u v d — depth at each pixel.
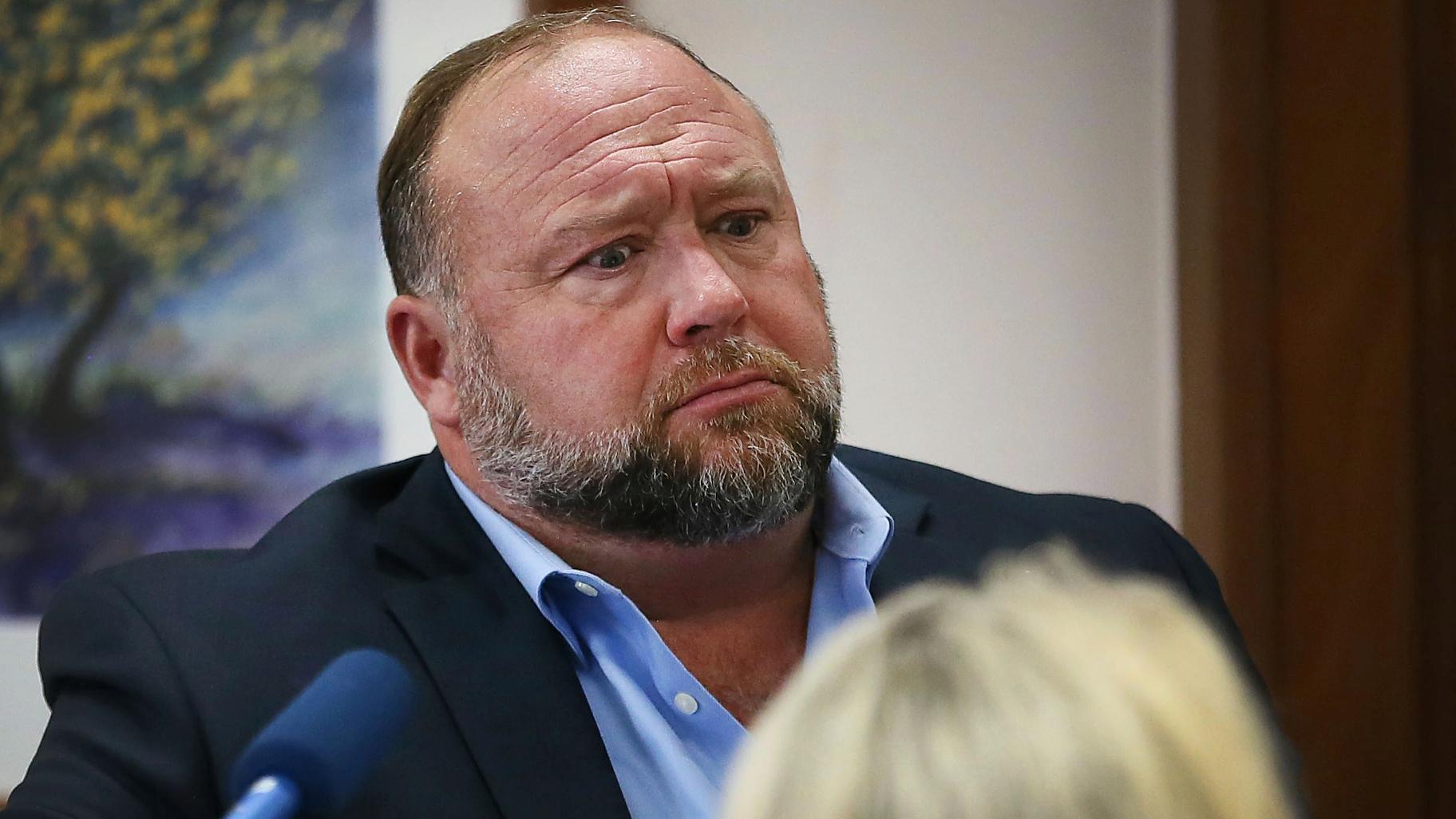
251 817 2.40
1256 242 6.45
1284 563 6.50
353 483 4.69
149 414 6.69
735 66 6.75
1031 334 6.86
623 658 4.11
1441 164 6.36
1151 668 1.78
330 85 6.59
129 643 3.89
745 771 1.80
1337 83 6.38
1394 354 6.34
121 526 6.70
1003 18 6.84
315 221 6.60
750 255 4.20
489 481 4.27
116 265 6.69
